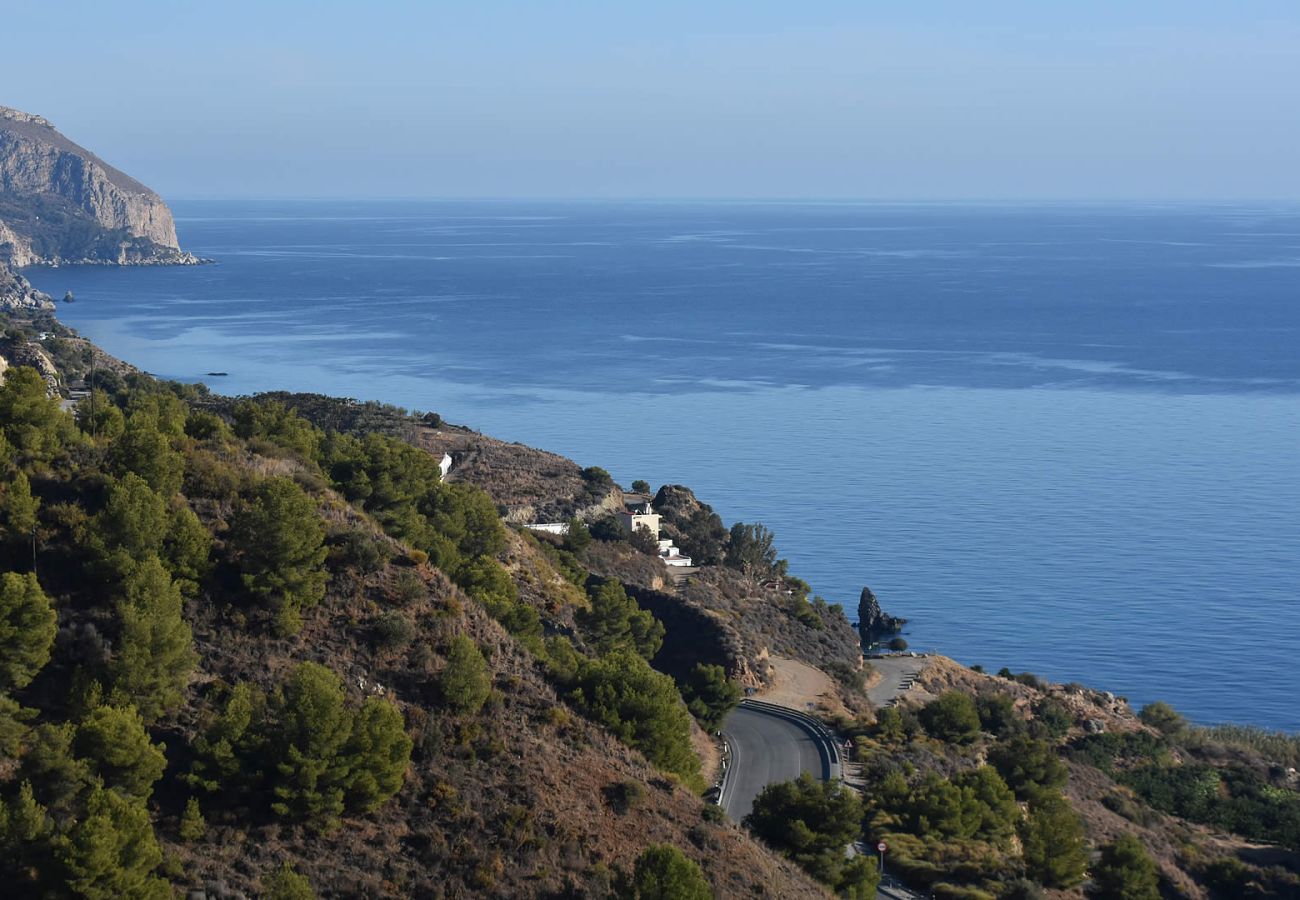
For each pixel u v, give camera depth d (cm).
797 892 5762
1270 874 8400
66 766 4856
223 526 6575
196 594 6138
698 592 12338
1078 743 10575
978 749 9450
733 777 7931
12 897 4441
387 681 6041
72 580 5969
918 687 11331
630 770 6116
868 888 6278
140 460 6662
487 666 6228
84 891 4391
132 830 4612
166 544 6216
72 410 11075
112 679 5422
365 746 5384
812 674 10800
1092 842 8125
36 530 6141
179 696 5572
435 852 5259
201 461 7075
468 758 5750
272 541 6234
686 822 5872
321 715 5303
